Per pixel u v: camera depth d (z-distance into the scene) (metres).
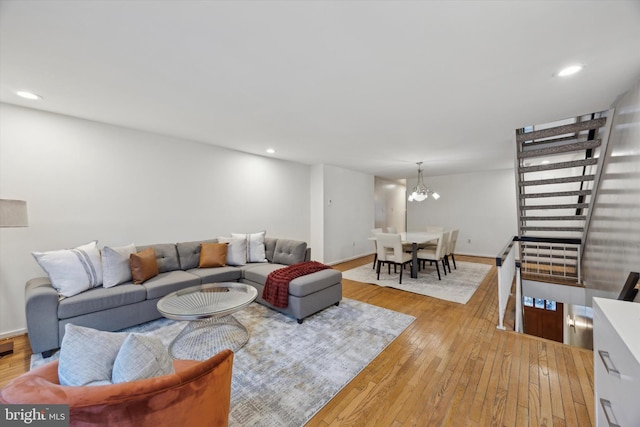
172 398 0.69
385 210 8.27
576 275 4.19
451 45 1.56
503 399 1.60
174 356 2.07
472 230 6.71
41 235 2.59
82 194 2.83
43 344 2.01
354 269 5.17
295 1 1.22
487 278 4.43
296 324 2.65
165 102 2.39
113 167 3.04
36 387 0.65
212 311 2.00
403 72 1.86
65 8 1.25
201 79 1.97
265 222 4.73
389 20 1.35
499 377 1.81
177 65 1.78
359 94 2.21
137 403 0.65
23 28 1.39
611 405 1.05
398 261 4.21
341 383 1.75
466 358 2.04
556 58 1.68
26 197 2.51
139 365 0.81
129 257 2.72
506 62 1.73
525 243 4.63
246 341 2.29
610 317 1.12
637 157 1.97
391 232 5.85
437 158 4.85
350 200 6.23
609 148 2.66
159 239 3.42
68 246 2.74
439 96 2.25
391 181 8.62
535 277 4.16
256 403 1.56
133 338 0.84
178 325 2.61
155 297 2.61
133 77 1.94
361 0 1.21
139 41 1.52
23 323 2.49
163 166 3.45
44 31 1.42
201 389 0.75
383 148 4.08
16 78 1.95
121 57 1.68
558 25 1.37
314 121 2.89
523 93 2.19
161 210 3.44
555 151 3.16
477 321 2.74
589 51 1.60
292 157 4.81
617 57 1.66
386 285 4.04
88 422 0.61
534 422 1.42
